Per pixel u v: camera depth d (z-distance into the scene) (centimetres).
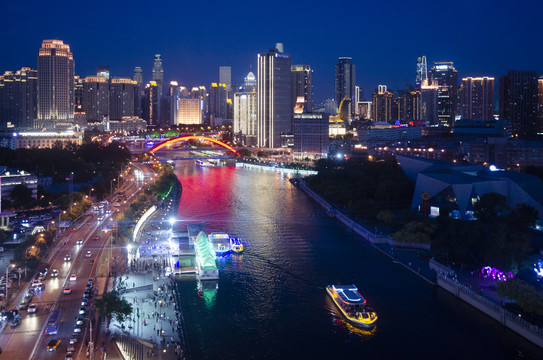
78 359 18750
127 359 18962
